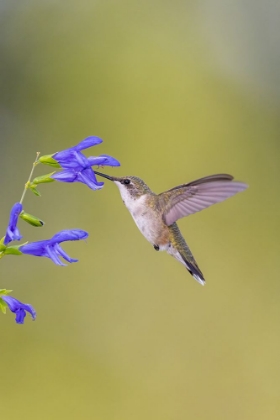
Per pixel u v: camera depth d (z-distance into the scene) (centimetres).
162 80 1476
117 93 1465
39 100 1486
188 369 1273
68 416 1190
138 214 666
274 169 1496
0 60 1505
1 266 1325
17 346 1255
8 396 1200
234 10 1614
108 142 1444
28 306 509
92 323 1309
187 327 1317
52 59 1498
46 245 522
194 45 1531
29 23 1523
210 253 1388
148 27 1517
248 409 1234
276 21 1670
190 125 1462
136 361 1276
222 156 1468
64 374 1238
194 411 1223
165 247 675
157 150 1437
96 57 1488
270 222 1441
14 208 493
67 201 1417
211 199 637
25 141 1470
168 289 1343
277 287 1387
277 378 1275
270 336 1326
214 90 1509
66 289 1330
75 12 1522
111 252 1367
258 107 1551
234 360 1291
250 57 1612
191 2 1566
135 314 1322
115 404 1213
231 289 1363
